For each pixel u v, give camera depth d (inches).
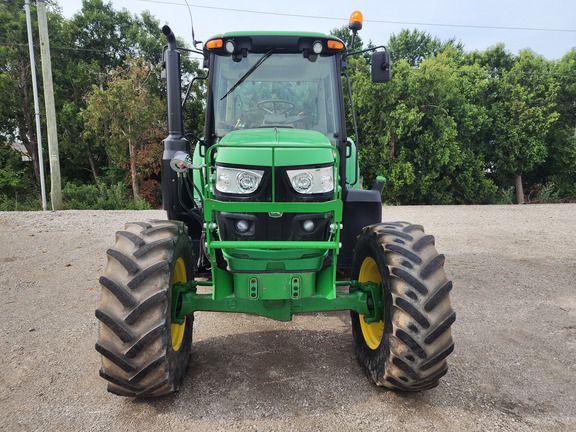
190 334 139.6
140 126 1045.2
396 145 1032.8
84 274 247.0
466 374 137.7
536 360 147.9
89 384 130.6
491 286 228.5
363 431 109.0
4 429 109.1
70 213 520.7
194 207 174.6
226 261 127.3
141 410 117.1
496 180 1246.3
